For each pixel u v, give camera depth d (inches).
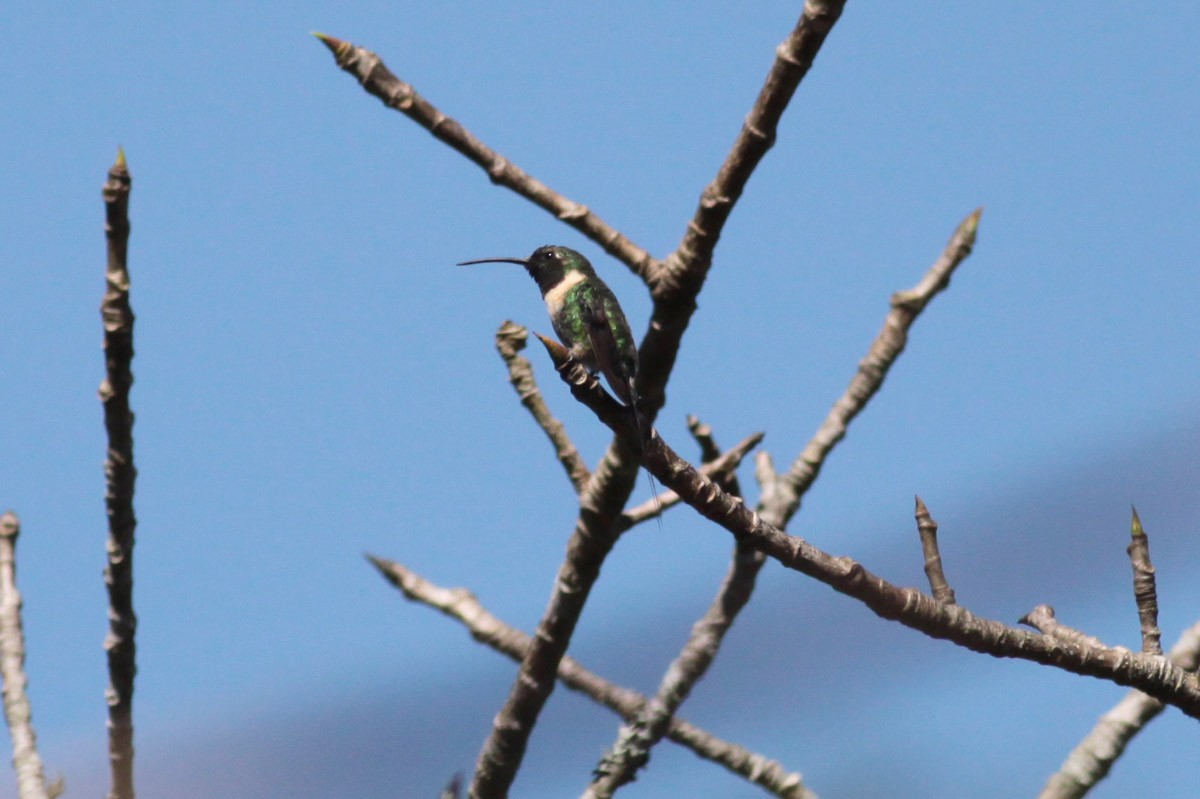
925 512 321.1
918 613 311.3
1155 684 325.4
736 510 311.3
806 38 359.6
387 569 464.1
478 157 424.5
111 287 334.0
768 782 395.2
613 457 399.9
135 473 347.3
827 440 472.4
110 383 339.3
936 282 475.8
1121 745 381.4
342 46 426.0
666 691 423.5
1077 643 325.7
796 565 311.3
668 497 413.4
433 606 462.3
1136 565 336.8
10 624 376.5
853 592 311.3
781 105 370.3
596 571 411.2
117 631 347.6
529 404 437.4
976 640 318.0
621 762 418.3
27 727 355.6
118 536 347.6
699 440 470.3
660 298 402.0
